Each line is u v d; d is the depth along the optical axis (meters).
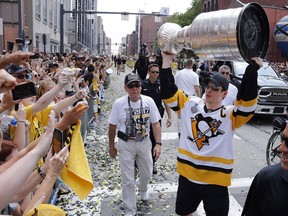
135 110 4.14
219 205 2.98
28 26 26.44
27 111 3.18
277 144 5.73
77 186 2.58
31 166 1.65
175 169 6.05
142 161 4.29
